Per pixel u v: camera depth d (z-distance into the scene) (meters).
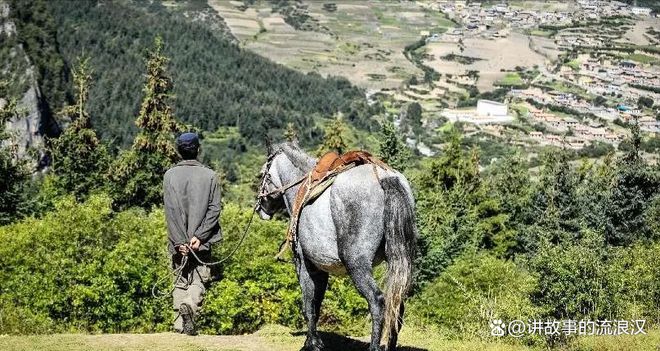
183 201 6.95
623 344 9.34
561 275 10.10
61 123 83.81
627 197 27.89
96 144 26.92
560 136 122.38
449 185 34.19
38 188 26.83
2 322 9.45
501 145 112.81
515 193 38.50
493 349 8.49
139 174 25.36
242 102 137.38
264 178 7.16
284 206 7.22
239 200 33.03
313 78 178.88
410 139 117.50
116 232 11.12
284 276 10.34
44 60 90.94
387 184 5.60
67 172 25.58
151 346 7.00
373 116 142.50
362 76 199.50
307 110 141.12
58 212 11.27
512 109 152.38
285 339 7.55
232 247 10.81
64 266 10.20
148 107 26.22
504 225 33.53
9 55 80.94
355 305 10.50
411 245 5.55
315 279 6.33
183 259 6.98
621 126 130.62
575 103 154.38
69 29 153.12
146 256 10.47
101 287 9.86
